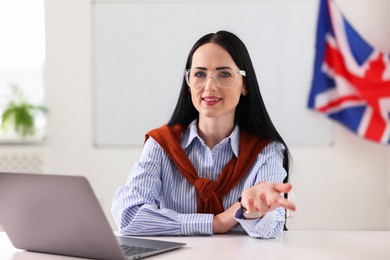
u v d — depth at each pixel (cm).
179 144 161
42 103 361
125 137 350
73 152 350
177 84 347
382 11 345
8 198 117
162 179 161
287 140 347
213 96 150
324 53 343
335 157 349
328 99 343
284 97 346
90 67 348
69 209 109
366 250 121
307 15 343
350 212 351
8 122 342
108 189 350
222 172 157
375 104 338
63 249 119
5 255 122
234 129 162
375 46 346
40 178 109
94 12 346
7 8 359
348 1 345
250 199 123
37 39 360
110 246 109
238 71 153
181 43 346
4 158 338
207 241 134
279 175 156
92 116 349
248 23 344
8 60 362
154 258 113
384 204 350
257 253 118
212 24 345
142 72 348
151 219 142
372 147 348
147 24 345
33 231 120
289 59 345
